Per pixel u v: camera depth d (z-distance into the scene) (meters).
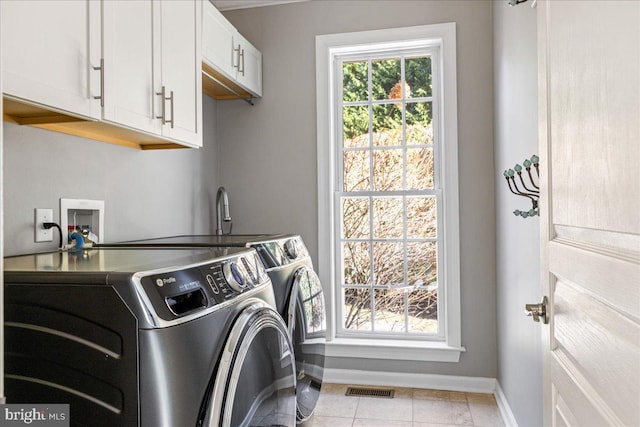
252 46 3.04
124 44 1.55
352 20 3.08
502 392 2.65
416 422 2.49
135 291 0.95
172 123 1.84
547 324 1.19
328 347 3.10
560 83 1.04
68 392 0.97
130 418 0.93
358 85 3.21
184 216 2.74
